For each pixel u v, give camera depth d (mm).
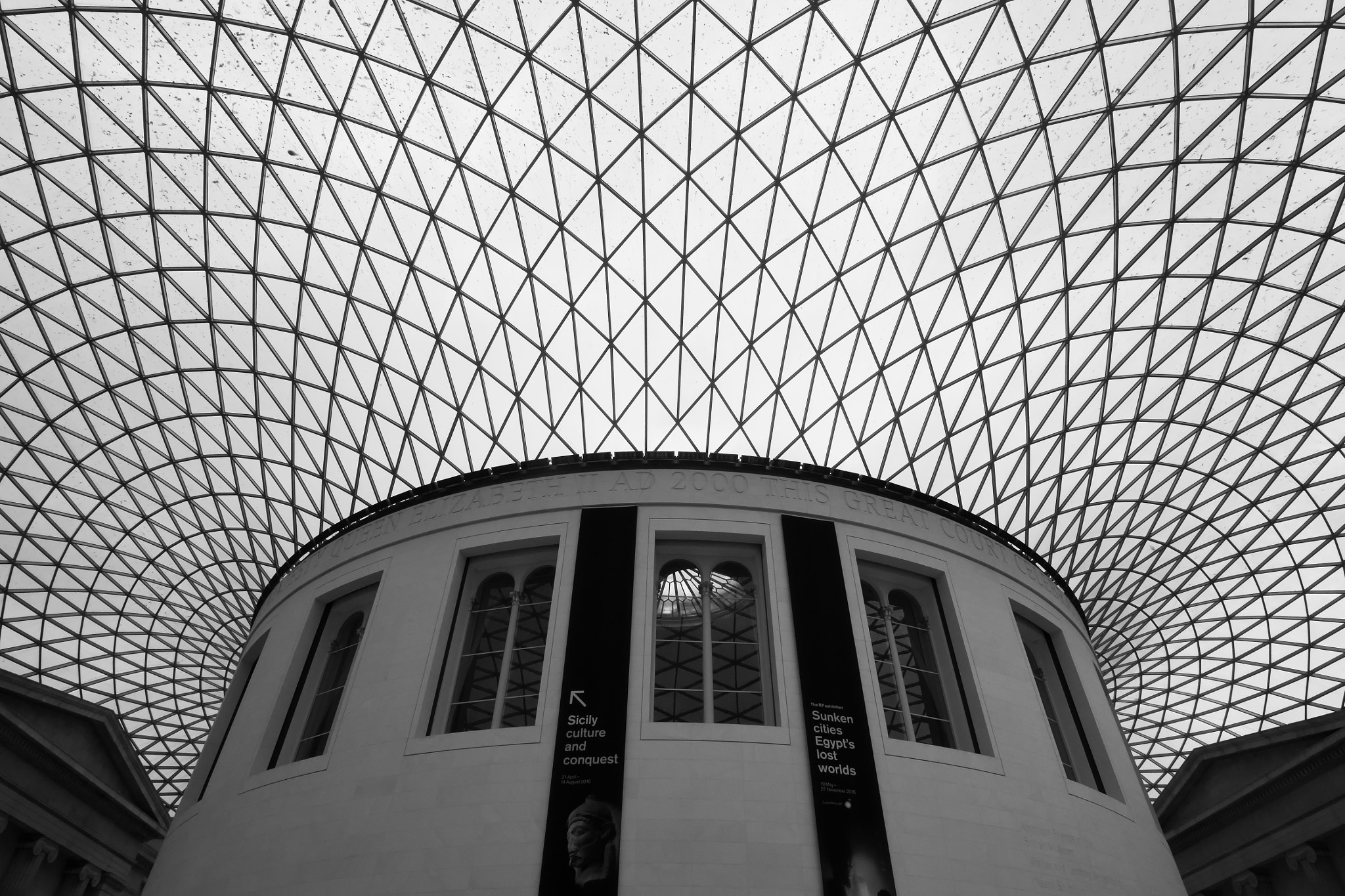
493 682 18594
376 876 12273
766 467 17297
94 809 24969
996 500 26969
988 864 12852
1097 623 32562
